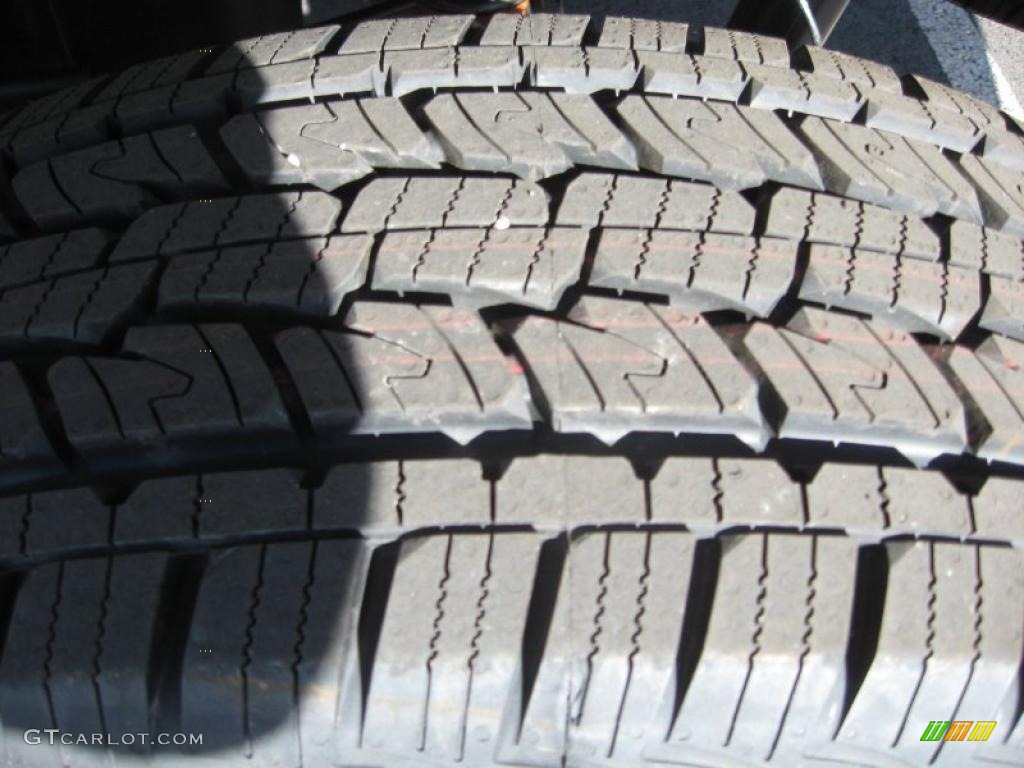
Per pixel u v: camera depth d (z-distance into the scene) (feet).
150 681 0.88
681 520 0.90
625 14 2.10
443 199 1.03
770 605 0.89
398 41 1.15
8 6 1.31
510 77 1.12
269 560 0.90
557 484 0.91
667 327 0.97
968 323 1.01
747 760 0.90
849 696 0.89
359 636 0.89
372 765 0.91
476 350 0.96
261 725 0.89
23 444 0.94
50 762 0.91
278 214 1.03
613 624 0.88
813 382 0.95
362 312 0.98
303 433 0.94
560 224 1.01
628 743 0.89
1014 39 2.13
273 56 1.16
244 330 0.98
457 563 0.89
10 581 0.91
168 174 1.07
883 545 0.91
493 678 0.88
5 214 1.09
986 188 1.11
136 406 0.94
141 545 0.91
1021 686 0.89
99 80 1.23
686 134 1.07
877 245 1.03
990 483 0.94
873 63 1.22
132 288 1.00
